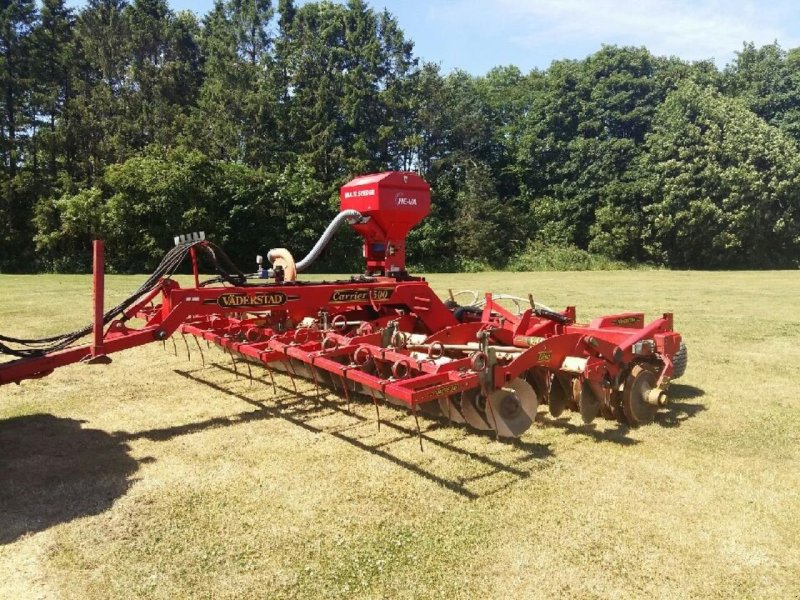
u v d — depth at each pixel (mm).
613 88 48938
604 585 3400
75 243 34438
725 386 7688
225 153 40688
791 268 43875
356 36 46312
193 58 47656
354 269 37406
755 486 4664
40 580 3453
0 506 4316
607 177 46562
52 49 38094
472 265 42750
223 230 33938
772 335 11508
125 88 41812
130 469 4961
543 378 6152
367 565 3584
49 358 5129
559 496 4461
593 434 5824
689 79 46312
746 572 3533
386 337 6199
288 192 36031
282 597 3295
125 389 7426
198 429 5957
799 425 6148
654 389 6074
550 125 50562
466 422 5879
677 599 3285
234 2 48812
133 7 45125
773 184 41594
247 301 6191
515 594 3318
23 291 18812
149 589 3373
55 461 5141
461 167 49250
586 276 33531
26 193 34812
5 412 6512
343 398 7020
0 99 36375
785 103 50656
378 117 45844
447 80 53594
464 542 3828
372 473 4859
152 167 32938
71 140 36750
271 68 44875
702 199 42062
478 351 5098
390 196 7551
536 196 51281
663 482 4723
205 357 9211
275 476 4812
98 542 3844
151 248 32312
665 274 35531
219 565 3596
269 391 7328
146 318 6883
